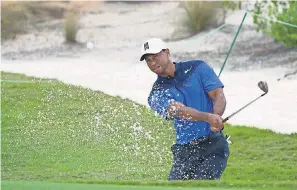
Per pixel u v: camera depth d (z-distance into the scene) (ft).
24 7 176.45
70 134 108.37
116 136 106.73
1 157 98.02
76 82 133.18
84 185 59.31
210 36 154.20
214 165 70.44
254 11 146.10
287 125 111.75
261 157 100.42
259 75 132.67
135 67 143.13
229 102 122.11
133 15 169.37
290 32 140.67
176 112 67.92
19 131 110.32
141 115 114.52
